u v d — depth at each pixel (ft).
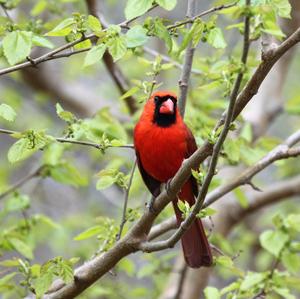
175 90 39.83
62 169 35.63
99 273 26.12
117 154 43.37
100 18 34.83
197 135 33.12
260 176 58.80
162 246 24.98
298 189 43.93
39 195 56.49
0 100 51.24
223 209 43.29
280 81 46.78
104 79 60.80
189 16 27.63
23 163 51.65
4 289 29.25
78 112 53.78
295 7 42.01
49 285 24.27
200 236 28.60
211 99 39.91
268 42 23.18
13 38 22.63
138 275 39.50
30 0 49.08
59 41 48.98
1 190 38.14
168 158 29.86
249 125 35.35
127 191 26.45
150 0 23.09
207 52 49.19
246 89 21.90
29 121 54.60
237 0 23.58
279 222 30.91
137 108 37.86
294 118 61.46
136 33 23.08
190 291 40.22
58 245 43.09
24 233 34.50
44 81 52.70
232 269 29.60
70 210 57.06
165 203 25.35
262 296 29.12
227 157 27.96
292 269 30.01
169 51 23.47
